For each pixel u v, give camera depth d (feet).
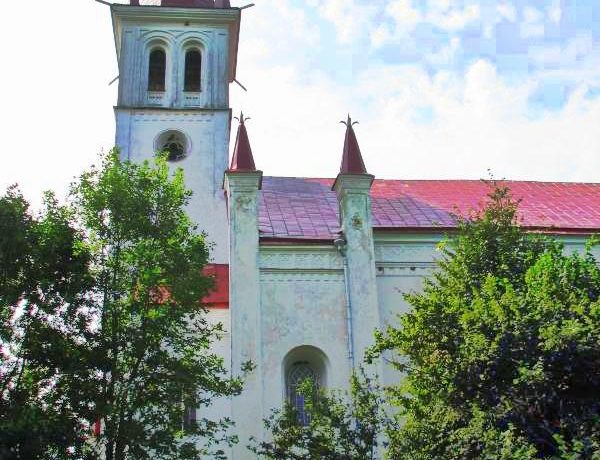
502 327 63.87
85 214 84.17
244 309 94.53
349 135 107.04
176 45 143.95
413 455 67.26
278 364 93.35
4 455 69.87
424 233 105.40
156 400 77.56
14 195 83.25
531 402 59.93
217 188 131.64
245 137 103.30
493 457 57.26
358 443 74.02
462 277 78.54
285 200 117.08
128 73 140.26
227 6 149.28
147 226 84.48
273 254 98.53
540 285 67.51
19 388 76.84
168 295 84.33
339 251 99.66
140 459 75.46
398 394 74.08
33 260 80.84
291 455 72.84
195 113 137.28
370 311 97.04
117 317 80.23
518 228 84.84
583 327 60.80
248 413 89.40
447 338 71.00
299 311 96.27
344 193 102.53
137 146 134.10
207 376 81.46
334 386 93.35
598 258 110.32
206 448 90.48
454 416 65.10
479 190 129.59
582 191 132.36
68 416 75.10
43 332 77.77
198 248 84.53
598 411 58.95
